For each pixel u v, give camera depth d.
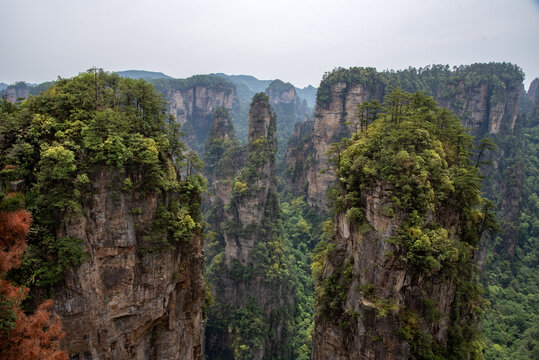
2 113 28.12
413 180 31.70
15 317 16.89
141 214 29.78
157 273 30.73
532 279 79.31
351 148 39.06
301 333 75.31
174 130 37.19
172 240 32.56
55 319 22.03
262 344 68.12
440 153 35.59
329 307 38.41
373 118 46.06
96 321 27.62
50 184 25.92
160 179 30.59
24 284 23.59
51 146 26.42
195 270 36.03
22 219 19.62
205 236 37.97
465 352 32.88
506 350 59.38
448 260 30.56
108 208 27.81
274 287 75.06
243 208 77.88
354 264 35.47
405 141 34.69
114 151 27.47
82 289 26.58
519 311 68.19
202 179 38.88
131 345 30.33
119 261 28.52
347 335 35.94
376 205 33.00
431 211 31.94
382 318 31.34
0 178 24.91
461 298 35.28
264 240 79.88
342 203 39.28
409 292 31.86
